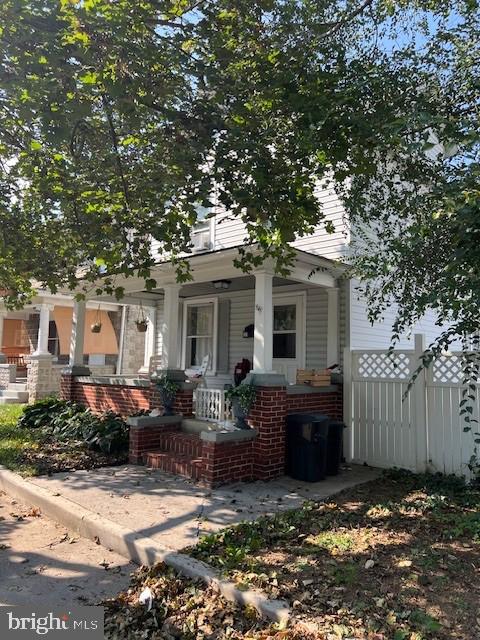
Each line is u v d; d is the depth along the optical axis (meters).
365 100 4.50
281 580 3.70
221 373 11.52
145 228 5.21
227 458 6.64
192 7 4.15
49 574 4.11
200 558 4.10
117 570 4.21
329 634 2.96
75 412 10.02
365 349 8.67
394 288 6.27
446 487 6.39
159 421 7.98
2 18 3.39
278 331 10.25
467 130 3.67
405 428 7.54
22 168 6.01
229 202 4.69
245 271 6.12
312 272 7.90
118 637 3.20
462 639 2.96
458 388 6.95
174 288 8.77
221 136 4.48
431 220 3.35
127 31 3.67
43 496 5.84
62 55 3.62
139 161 5.27
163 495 6.02
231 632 3.15
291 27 4.45
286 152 4.69
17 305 9.05
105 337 17.41
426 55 4.96
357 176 5.85
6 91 4.10
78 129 4.99
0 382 16.23
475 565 4.01
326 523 5.04
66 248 6.96
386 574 3.83
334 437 7.26
